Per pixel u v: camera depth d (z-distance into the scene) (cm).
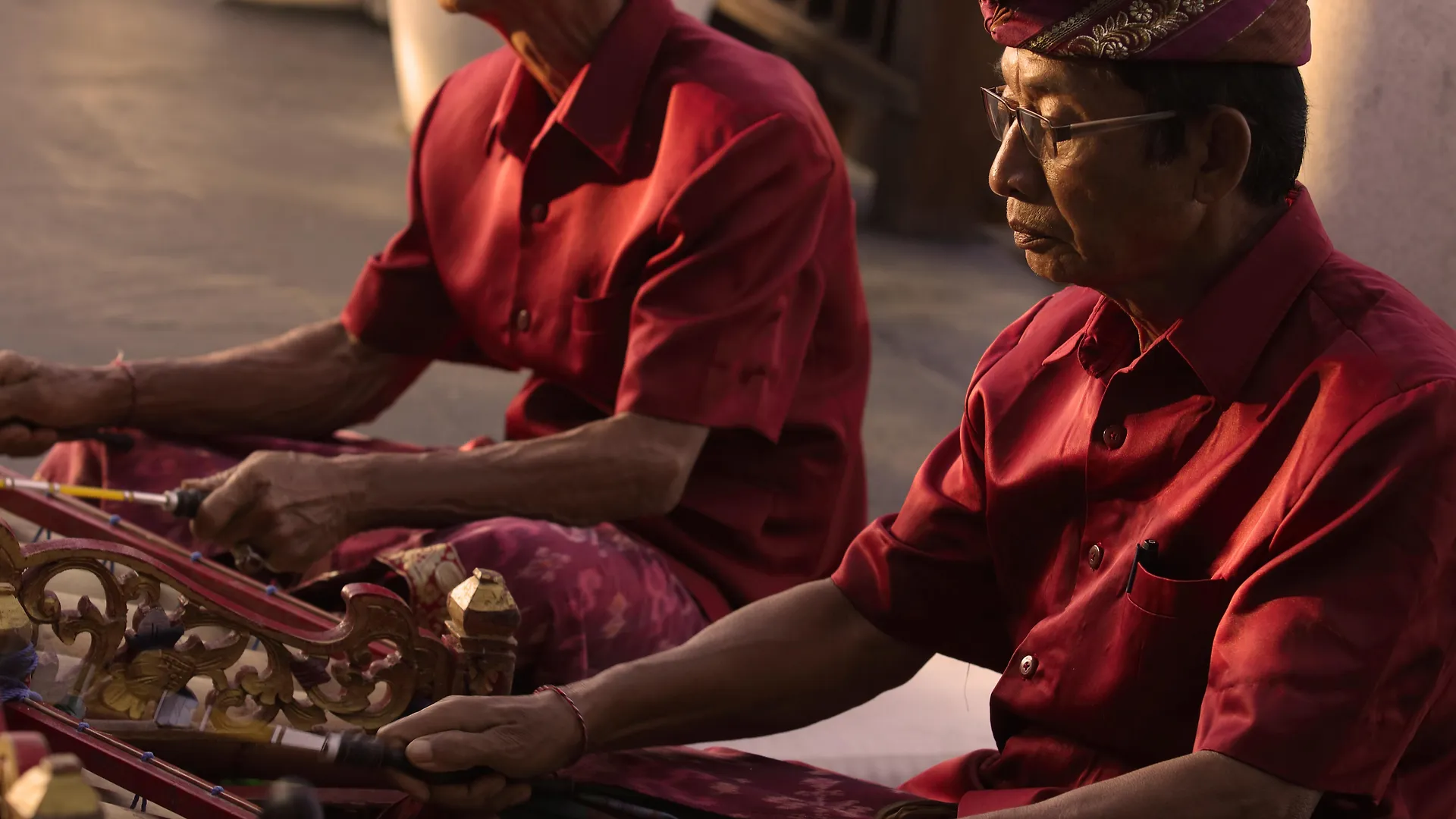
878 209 785
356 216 683
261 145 768
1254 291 145
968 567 174
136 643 169
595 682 171
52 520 214
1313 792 135
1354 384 138
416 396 493
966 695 245
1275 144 143
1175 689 149
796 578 251
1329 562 136
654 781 173
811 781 176
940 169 770
